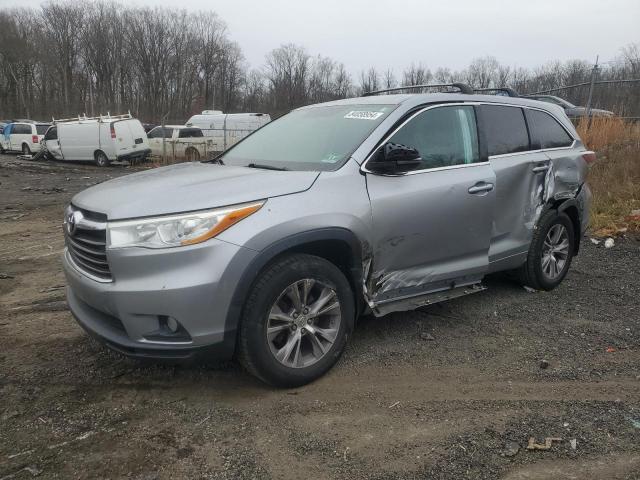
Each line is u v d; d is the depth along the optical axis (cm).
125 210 308
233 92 7675
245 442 289
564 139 537
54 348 400
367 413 316
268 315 322
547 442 287
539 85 2545
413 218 382
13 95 7600
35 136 2911
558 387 348
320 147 394
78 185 1627
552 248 524
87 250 324
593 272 596
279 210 322
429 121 414
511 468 267
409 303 400
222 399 331
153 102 7362
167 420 308
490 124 460
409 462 272
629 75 1586
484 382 354
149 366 370
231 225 307
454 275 424
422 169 398
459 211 412
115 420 308
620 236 736
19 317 464
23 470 264
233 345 316
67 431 297
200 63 7475
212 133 2641
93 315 338
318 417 312
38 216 1016
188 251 298
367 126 394
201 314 300
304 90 6531
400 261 386
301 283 334
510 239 472
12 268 628
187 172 384
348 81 6694
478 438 291
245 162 418
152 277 299
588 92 1603
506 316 467
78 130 2389
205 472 265
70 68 7625
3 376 357
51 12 7525
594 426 303
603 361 385
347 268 362
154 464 270
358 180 361
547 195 494
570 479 259
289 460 274
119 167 2352
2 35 7306
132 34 7294
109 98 7531
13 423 304
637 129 1276
